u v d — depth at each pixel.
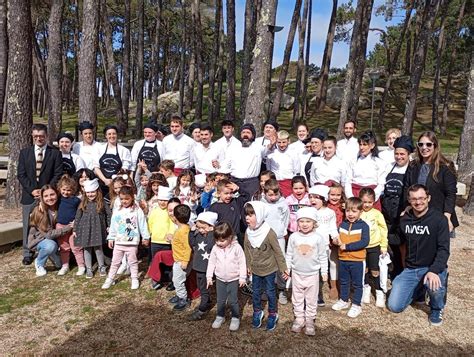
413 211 4.18
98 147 6.13
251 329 3.92
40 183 5.37
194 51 27.05
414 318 4.18
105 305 4.38
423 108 25.12
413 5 20.67
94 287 4.84
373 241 4.38
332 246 4.58
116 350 3.56
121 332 3.85
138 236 4.81
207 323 4.03
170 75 46.78
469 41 24.17
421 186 3.98
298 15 15.46
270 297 3.90
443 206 4.29
